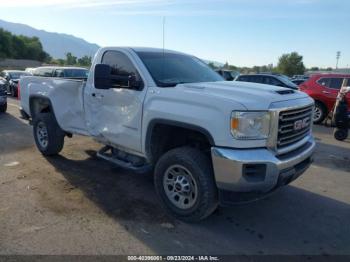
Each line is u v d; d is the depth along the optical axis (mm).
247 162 3408
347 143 8562
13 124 9844
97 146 7199
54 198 4555
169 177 4102
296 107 3809
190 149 3900
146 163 4617
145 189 4941
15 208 4230
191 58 5402
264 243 3621
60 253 3311
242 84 4383
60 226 3818
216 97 3609
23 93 6922
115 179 5309
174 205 4059
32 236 3596
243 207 4484
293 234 3828
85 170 5691
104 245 3473
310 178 5707
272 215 4285
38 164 5965
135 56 4574
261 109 3482
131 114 4422
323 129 10773
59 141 6242
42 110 6664
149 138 4215
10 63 85250
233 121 3436
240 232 3832
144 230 3791
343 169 6246
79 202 4449
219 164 3510
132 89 4418
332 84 11562
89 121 5234
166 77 4441
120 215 4125
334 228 3996
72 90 5504
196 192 3799
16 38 108438
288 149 3789
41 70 15703
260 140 3529
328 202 4730
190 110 3730
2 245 3418
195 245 3533
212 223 4016
